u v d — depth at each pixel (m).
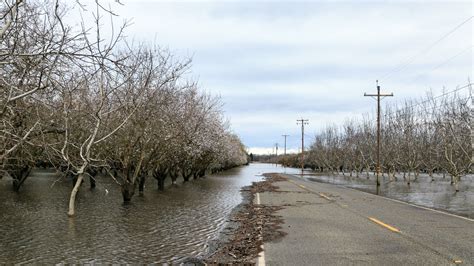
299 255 8.19
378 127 35.97
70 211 14.64
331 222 12.66
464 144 31.95
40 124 10.45
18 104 9.48
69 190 24.77
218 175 57.44
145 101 19.06
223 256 8.57
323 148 77.44
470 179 45.66
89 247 9.88
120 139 19.28
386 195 23.81
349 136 63.03
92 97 18.78
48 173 42.62
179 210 17.11
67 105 12.46
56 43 7.93
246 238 10.52
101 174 40.69
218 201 21.05
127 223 13.51
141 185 24.33
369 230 11.06
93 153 19.52
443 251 8.35
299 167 107.81
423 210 15.88
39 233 11.48
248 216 15.20
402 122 45.28
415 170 41.59
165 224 13.48
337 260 7.71
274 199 21.11
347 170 71.44
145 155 21.33
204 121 32.22
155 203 19.61
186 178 38.97
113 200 20.16
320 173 69.31
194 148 31.17
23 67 6.96
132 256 9.09
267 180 42.38
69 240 10.64
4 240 10.53
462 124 32.25
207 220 14.45
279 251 8.61
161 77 21.17
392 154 43.28
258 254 8.39
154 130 20.38
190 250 9.70
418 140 42.19
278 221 13.08
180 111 25.42
